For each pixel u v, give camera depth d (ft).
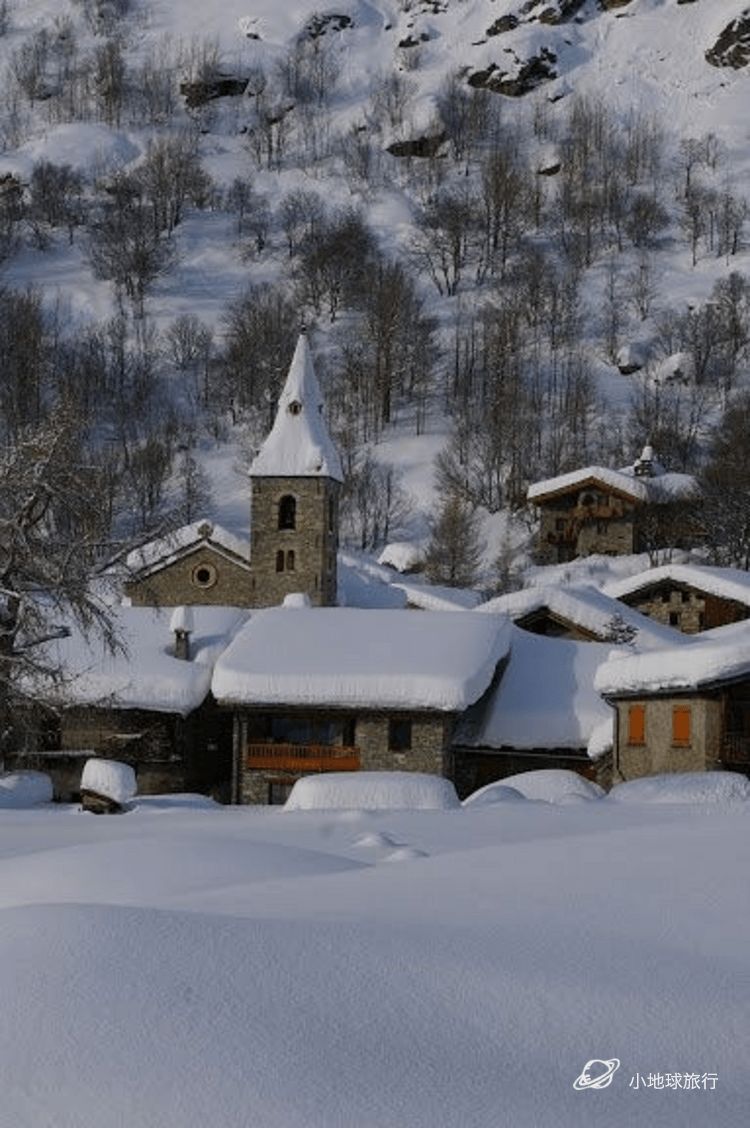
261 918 53.36
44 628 205.26
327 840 111.45
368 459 602.44
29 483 199.72
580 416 629.10
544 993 45.42
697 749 210.59
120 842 85.51
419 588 366.43
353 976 46.62
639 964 48.32
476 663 245.65
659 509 490.90
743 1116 38.29
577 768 246.06
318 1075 40.32
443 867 70.18
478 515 550.77
